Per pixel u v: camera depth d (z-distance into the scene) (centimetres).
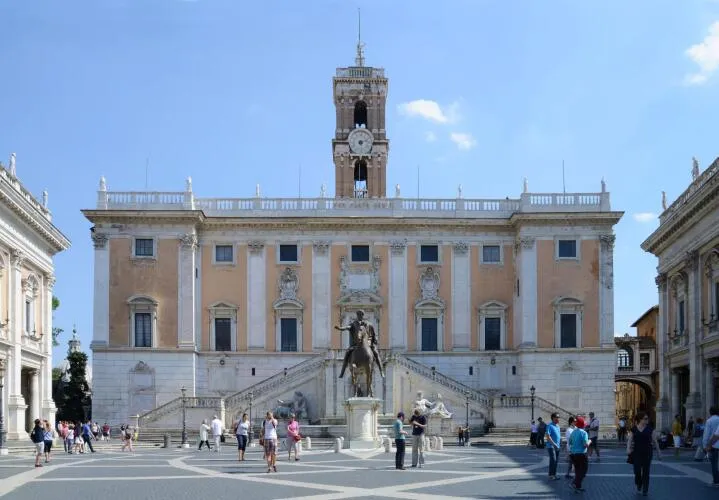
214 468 3625
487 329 7781
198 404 6931
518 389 7650
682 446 5541
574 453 2686
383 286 7769
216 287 7719
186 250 7606
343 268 7756
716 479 2853
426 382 7069
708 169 5634
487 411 6994
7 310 5612
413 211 7812
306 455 4381
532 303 7600
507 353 7681
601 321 7606
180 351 7475
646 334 10850
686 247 6078
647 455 2606
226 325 7700
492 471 3400
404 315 7744
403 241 7800
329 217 7706
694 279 5891
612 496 2569
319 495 2516
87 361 10031
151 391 7431
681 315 6419
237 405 7031
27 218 5816
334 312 7725
